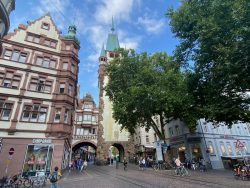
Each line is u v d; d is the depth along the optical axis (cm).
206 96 1773
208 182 1428
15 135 2273
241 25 1277
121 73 3031
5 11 1451
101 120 5491
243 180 1489
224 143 3403
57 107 2623
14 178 1683
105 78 6072
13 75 2528
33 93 2555
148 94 2530
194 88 1911
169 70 2538
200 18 1557
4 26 1528
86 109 5869
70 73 2895
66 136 2588
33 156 2286
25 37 2788
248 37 1238
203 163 2808
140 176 1962
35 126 2420
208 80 1681
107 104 5691
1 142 2173
